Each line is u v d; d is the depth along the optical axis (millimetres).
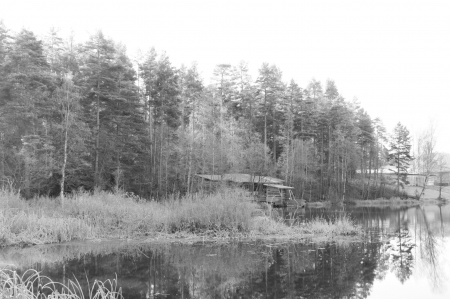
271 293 10547
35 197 24734
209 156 42156
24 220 17891
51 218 19219
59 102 25312
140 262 14070
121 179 34938
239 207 21797
